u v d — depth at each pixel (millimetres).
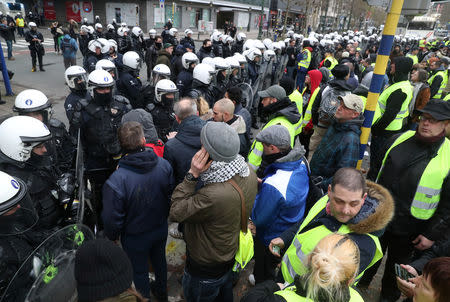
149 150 2066
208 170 1651
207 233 1736
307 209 2309
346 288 997
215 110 3121
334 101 3600
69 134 3080
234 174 1672
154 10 27016
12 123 1844
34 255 1393
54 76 10664
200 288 1904
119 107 3207
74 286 1404
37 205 1876
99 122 3029
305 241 1494
